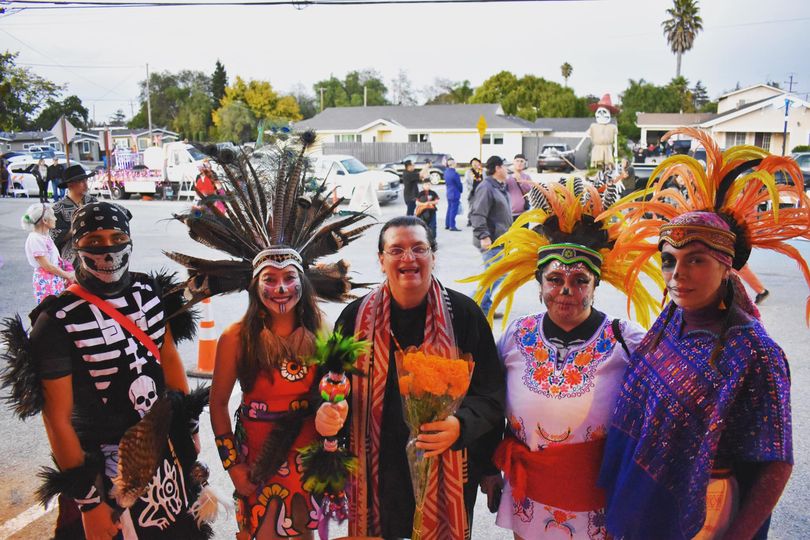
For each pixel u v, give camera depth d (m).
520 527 2.45
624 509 2.10
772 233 2.14
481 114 46.56
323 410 2.34
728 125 36.62
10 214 18.86
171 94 76.62
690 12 67.19
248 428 2.60
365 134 45.78
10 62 30.53
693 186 2.27
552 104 62.31
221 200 2.68
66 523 2.59
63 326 2.38
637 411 2.15
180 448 2.64
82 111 74.75
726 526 2.01
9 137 55.25
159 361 2.61
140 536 2.49
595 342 2.37
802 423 4.54
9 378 2.29
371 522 2.50
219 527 3.54
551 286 2.36
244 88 46.72
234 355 2.57
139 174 23.08
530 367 2.42
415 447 2.31
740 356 1.92
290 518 2.55
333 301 2.96
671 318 2.19
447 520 2.43
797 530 3.37
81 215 2.42
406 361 2.21
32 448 4.36
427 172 13.45
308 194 3.00
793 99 19.91
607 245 2.44
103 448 2.46
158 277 2.76
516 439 2.46
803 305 7.80
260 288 2.51
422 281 2.44
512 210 7.71
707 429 1.93
